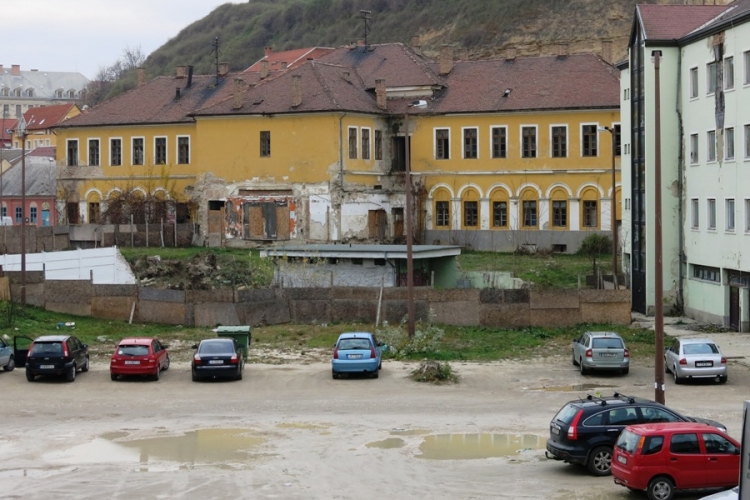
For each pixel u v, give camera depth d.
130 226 76.06
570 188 75.81
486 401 35.41
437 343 45.53
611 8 135.50
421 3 164.00
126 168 85.12
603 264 67.94
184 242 77.75
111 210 83.06
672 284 56.16
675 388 37.28
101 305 52.12
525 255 74.00
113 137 85.62
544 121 76.44
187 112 84.25
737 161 48.88
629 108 59.75
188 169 83.31
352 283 56.31
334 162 74.12
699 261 53.62
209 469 26.75
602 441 25.64
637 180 57.56
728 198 49.91
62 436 30.81
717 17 53.94
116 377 39.75
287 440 29.98
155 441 30.11
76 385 38.78
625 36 131.62
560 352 45.34
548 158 76.38
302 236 74.94
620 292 50.53
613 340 39.97
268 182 75.94
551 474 25.91
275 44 181.25
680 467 23.16
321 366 42.34
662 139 55.88
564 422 26.12
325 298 51.53
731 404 34.16
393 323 50.88
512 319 50.41
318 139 74.44
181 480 25.64
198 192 78.19
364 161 76.88
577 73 78.31
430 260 58.41
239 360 39.53
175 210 82.81
